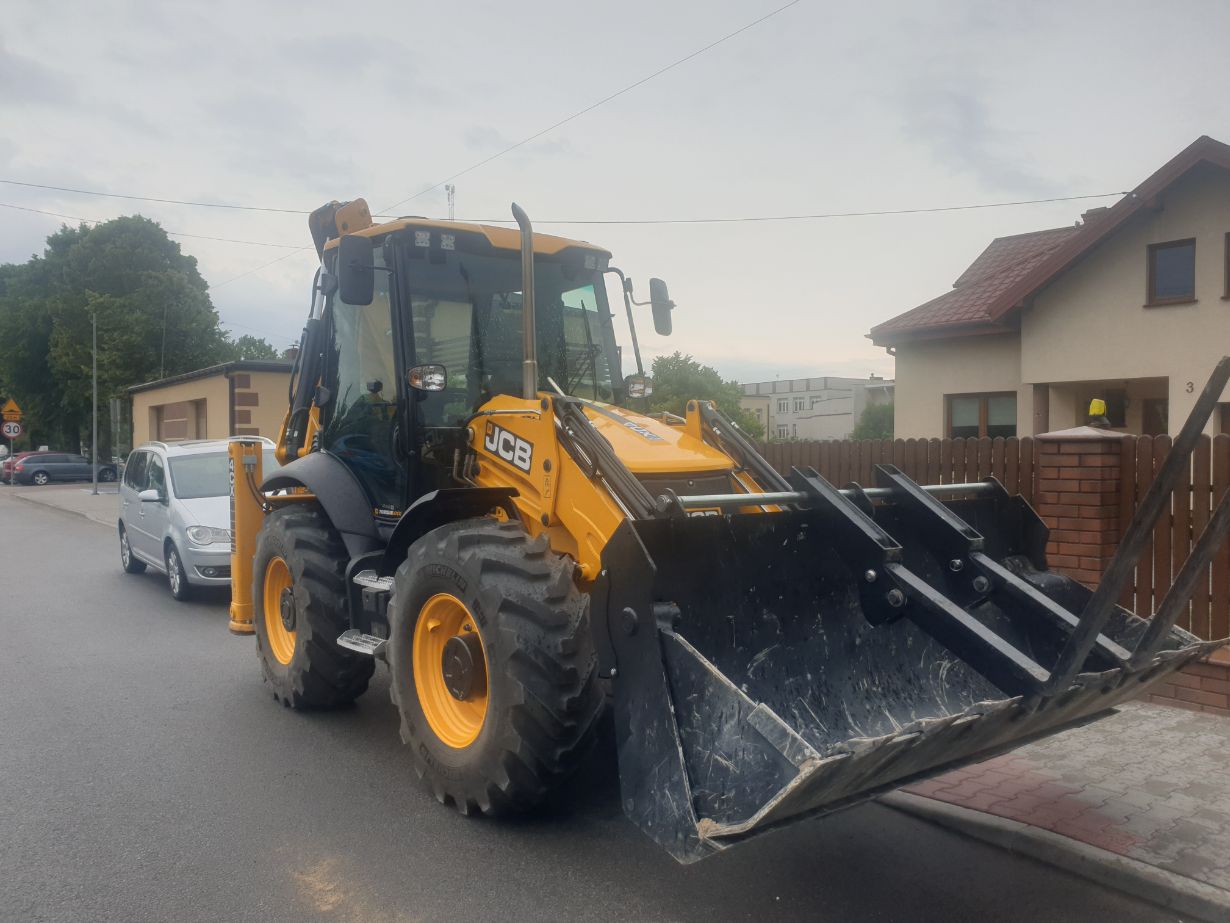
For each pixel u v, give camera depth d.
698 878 3.88
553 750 3.96
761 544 4.00
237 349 40.03
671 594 3.65
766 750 3.02
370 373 5.80
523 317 4.75
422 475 5.29
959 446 7.41
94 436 29.48
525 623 3.98
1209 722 5.63
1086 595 4.60
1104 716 4.21
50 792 4.78
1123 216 15.12
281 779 4.97
